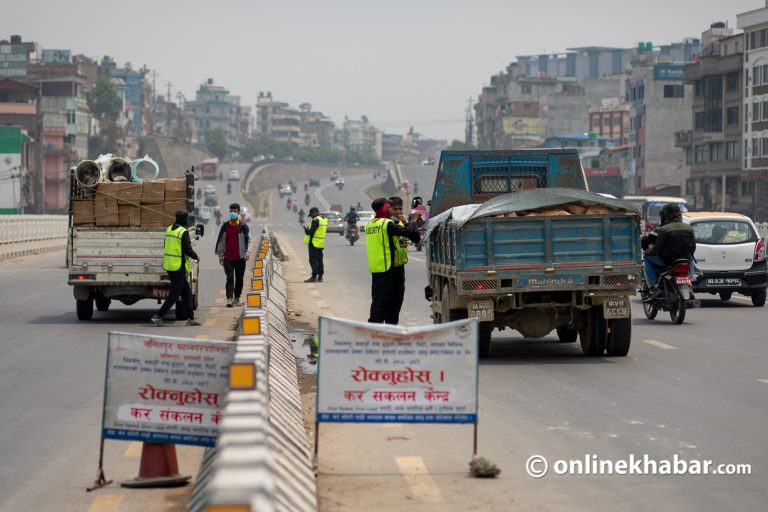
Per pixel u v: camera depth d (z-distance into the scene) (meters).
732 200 172.88
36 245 91.19
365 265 72.06
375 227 26.72
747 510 12.99
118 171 39.19
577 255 26.20
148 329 34.34
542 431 17.84
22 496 14.04
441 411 14.44
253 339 14.52
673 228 35.22
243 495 6.25
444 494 13.80
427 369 14.41
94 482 14.72
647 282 36.06
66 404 21.00
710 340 30.89
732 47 176.75
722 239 41.72
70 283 36.81
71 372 25.27
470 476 14.76
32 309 41.84
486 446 16.70
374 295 26.86
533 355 27.86
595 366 25.69
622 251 26.33
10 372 25.25
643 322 36.19
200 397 14.28
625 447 16.55
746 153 167.00
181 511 13.23
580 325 27.69
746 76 167.00
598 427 18.16
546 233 26.05
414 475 14.84
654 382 23.11
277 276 47.97
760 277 41.75
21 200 199.50
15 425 18.91
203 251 93.31
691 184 187.50
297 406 18.31
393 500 13.49
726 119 173.50
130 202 37.22
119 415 14.42
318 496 13.65
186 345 14.30
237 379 10.87
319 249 55.94
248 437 7.76
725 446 16.56
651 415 19.20
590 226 26.22
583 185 34.75
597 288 26.16
